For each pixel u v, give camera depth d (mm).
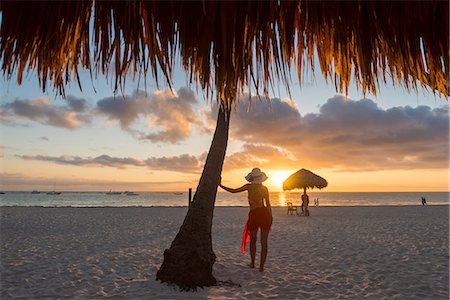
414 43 1266
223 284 4695
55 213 20531
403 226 13273
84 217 17500
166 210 24984
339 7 1233
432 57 1281
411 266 5984
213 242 8672
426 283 4930
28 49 1195
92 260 6371
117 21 1203
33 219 15859
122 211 23469
